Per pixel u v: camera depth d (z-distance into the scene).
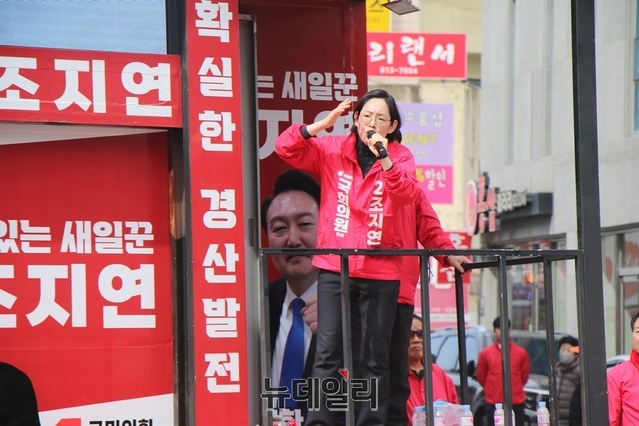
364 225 8.54
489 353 21.70
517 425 20.67
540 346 26.00
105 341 8.28
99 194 8.36
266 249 7.98
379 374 8.55
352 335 8.59
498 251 8.44
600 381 8.76
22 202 8.21
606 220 28.53
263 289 7.99
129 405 8.27
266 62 10.91
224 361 8.15
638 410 11.37
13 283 8.15
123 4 8.68
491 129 38.66
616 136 28.11
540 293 33.91
